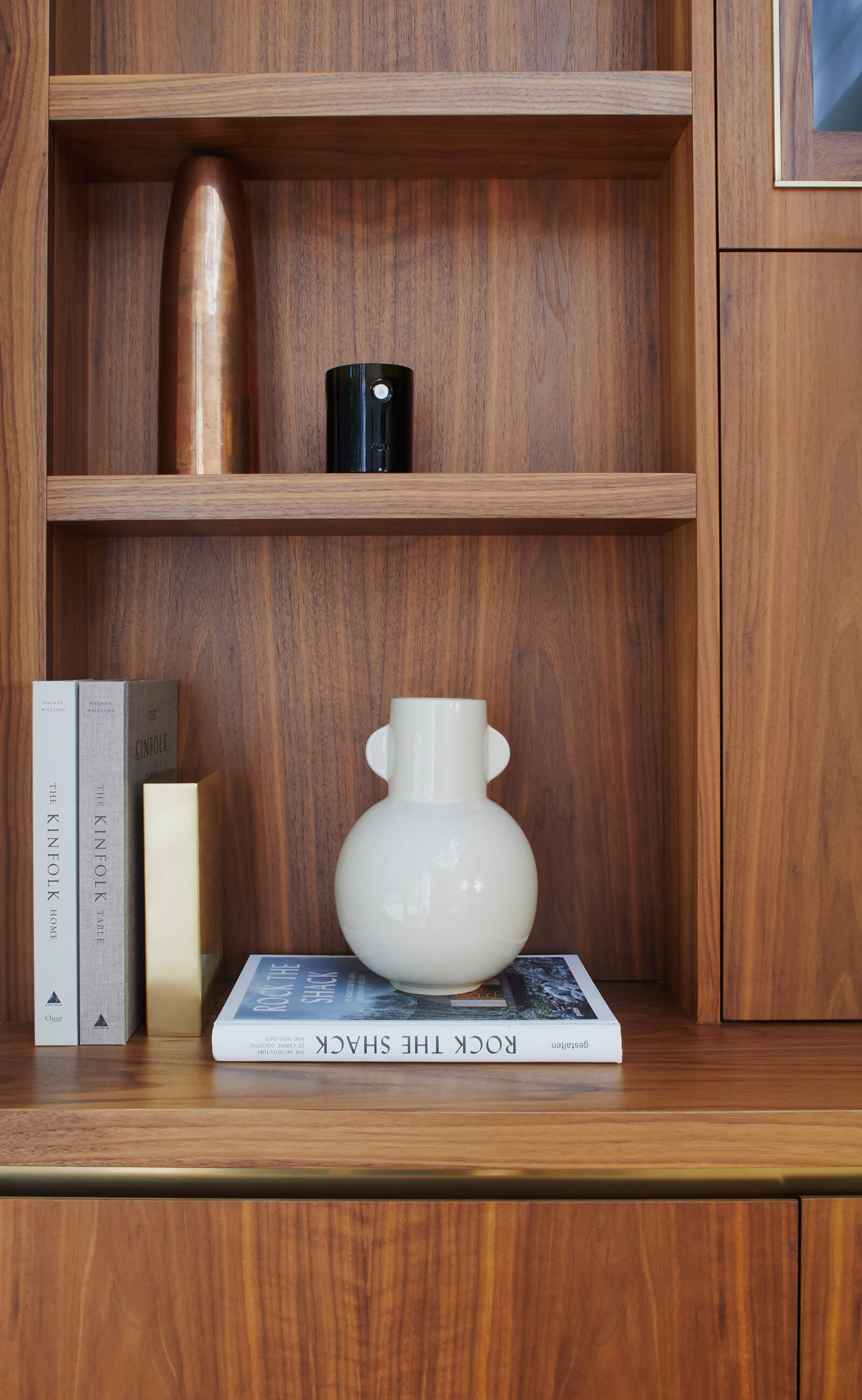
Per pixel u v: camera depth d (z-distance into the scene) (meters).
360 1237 0.69
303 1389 0.68
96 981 0.79
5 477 0.81
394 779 0.82
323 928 0.97
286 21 0.96
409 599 0.96
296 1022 0.75
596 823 0.97
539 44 0.96
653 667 0.96
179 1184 0.71
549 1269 0.69
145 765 0.84
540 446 0.96
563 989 0.83
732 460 0.81
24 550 0.81
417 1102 0.68
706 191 0.81
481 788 0.82
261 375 0.96
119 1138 0.67
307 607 0.96
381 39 0.96
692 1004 0.85
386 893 0.77
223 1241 0.69
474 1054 0.75
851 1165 0.67
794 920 0.83
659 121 0.82
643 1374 0.69
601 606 0.96
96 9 0.95
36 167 0.81
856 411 0.82
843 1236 0.69
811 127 0.81
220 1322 0.69
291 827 0.97
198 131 0.84
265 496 0.80
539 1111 0.67
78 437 0.92
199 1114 0.67
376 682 0.97
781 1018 0.83
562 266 0.96
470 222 0.96
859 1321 0.69
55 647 0.85
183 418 0.85
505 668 0.96
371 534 0.93
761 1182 0.72
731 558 0.81
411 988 0.82
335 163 0.91
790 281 0.81
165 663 0.96
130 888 0.80
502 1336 0.69
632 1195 0.71
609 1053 0.75
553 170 0.93
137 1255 0.69
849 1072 0.74
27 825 0.82
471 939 0.76
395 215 0.96
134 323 0.96
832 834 0.82
